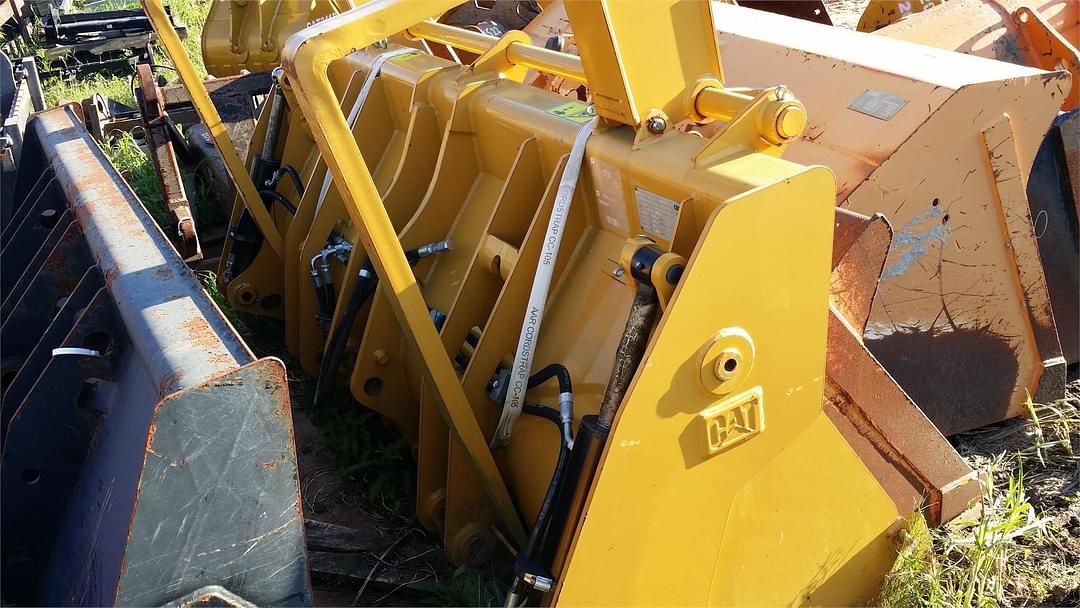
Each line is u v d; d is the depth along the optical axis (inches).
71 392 90.9
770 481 85.5
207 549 68.5
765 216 73.9
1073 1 151.3
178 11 445.4
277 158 177.9
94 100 241.8
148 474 64.4
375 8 78.7
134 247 93.5
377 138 149.6
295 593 73.0
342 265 149.1
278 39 210.8
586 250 100.0
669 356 74.6
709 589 86.3
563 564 79.0
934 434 99.0
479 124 119.0
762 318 77.7
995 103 111.0
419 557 113.5
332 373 129.0
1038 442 129.2
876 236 92.2
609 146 89.4
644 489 78.5
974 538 106.9
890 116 112.3
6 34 384.5
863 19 194.2
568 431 88.2
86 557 82.5
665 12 84.3
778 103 78.6
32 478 91.7
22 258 137.6
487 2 227.0
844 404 94.0
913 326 120.0
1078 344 140.9
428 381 92.1
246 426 67.1
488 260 106.6
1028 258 122.0
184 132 237.5
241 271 171.0
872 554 95.1
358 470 131.0
